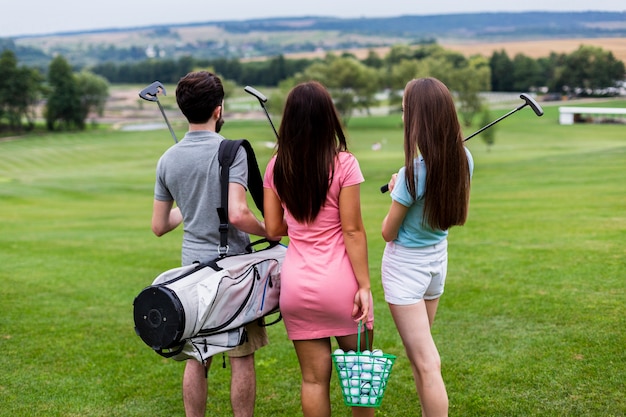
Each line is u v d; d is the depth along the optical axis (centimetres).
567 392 377
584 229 1131
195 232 318
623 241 911
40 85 12312
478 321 539
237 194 307
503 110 10712
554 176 3148
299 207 295
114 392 425
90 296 768
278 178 297
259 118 12312
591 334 470
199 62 18762
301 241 302
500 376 409
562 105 11238
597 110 8281
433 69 10962
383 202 2547
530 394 379
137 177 5369
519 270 743
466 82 10231
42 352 516
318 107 287
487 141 6619
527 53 17688
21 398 416
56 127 12375
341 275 296
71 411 395
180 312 276
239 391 325
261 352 496
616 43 18350
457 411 366
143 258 1123
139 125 12681
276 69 17988
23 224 2131
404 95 305
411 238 307
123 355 505
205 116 317
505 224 1342
